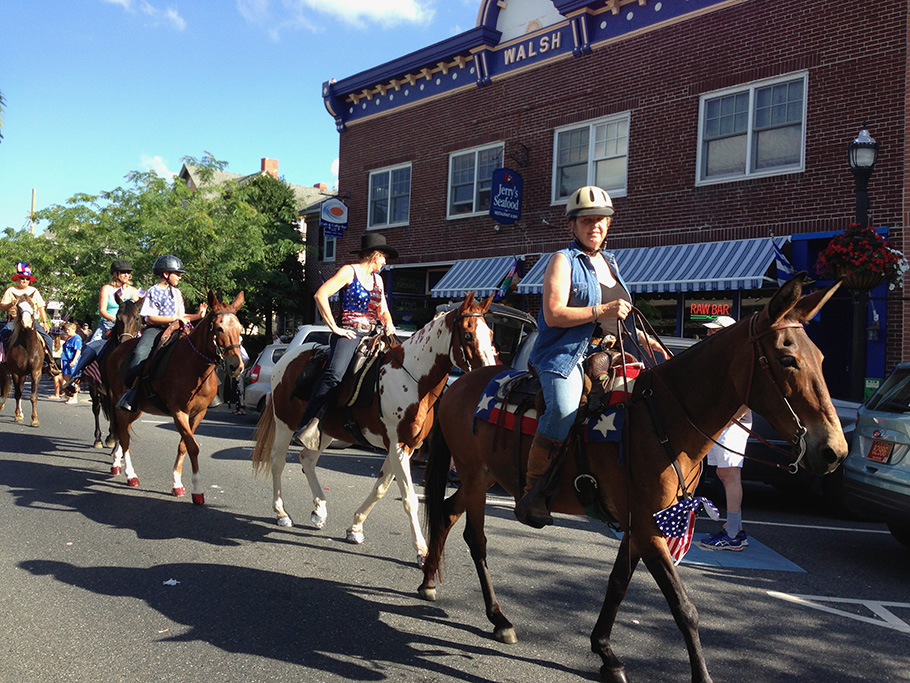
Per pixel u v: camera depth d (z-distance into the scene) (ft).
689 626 9.84
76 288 83.30
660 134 45.16
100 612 13.51
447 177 59.41
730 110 42.11
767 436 24.72
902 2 35.12
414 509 17.71
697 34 43.34
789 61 39.14
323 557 17.69
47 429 37.63
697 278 39.63
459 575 16.78
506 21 55.42
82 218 78.95
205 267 74.95
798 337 9.58
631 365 11.56
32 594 14.24
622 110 47.16
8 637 12.23
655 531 10.54
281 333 97.04
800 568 18.60
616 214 47.42
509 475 12.60
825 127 37.76
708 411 10.48
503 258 54.19
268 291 84.12
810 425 9.29
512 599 15.23
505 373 13.66
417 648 12.55
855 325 30.55
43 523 19.27
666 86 44.88
